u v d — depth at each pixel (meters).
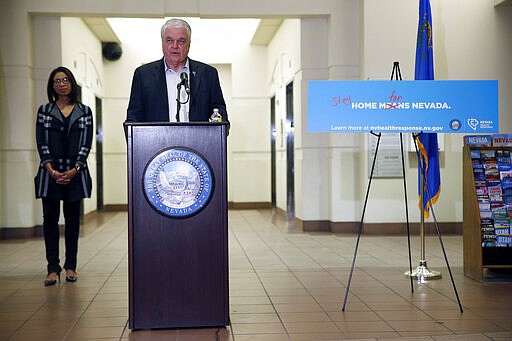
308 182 8.73
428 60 5.25
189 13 8.20
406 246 7.04
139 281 3.38
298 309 4.01
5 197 8.03
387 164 8.09
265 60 12.76
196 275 3.41
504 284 4.77
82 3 8.05
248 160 12.82
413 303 4.16
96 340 3.33
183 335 3.38
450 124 3.81
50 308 4.11
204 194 3.38
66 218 5.05
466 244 5.11
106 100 12.40
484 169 5.00
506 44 8.26
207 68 3.79
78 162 4.87
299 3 8.36
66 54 8.77
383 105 3.79
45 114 4.91
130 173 3.35
